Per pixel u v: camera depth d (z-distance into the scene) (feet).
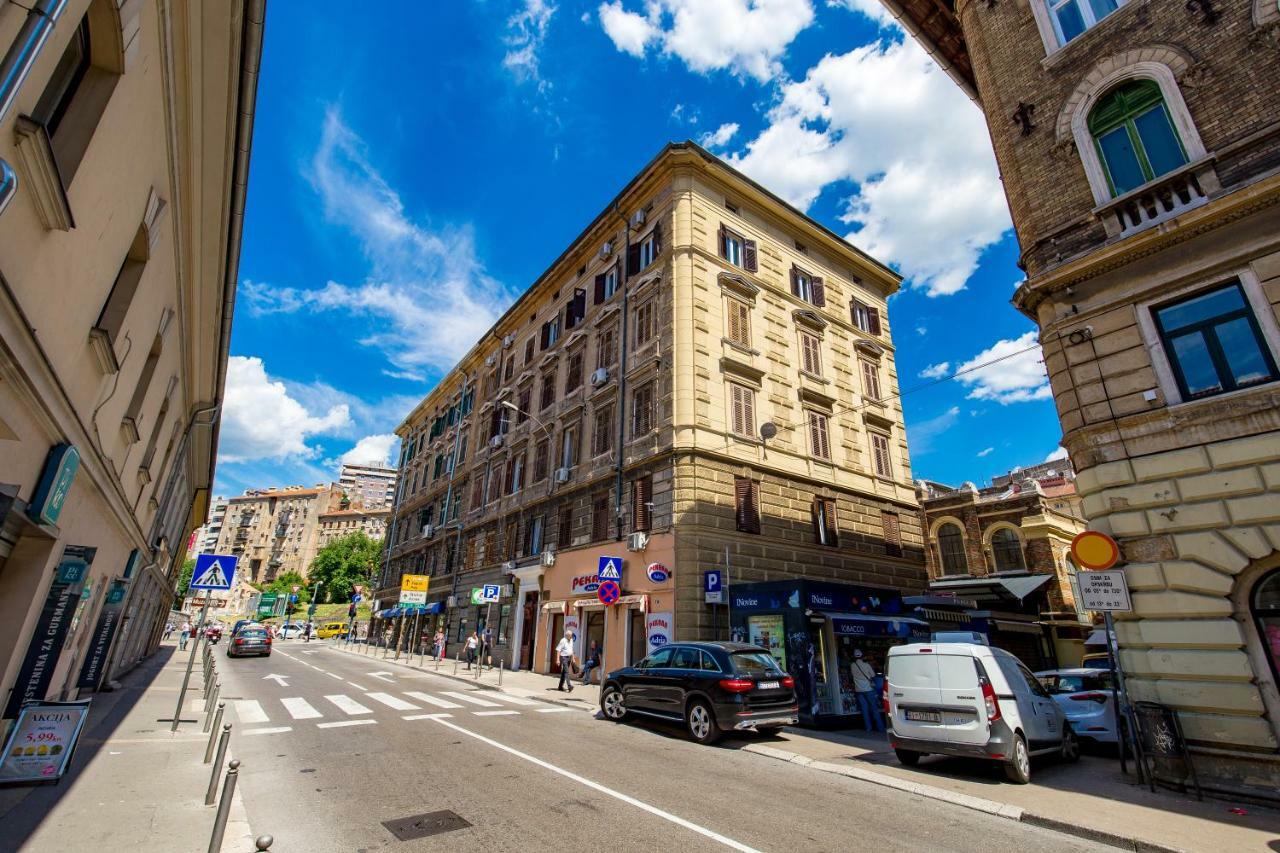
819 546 68.39
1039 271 35.63
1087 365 31.94
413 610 119.65
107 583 36.52
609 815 19.85
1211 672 25.23
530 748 29.89
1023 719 27.84
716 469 62.13
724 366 66.85
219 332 41.52
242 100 24.12
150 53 18.42
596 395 77.00
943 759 30.45
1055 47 38.60
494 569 92.22
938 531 104.99
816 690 42.42
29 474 18.38
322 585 293.64
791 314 78.43
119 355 24.29
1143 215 31.45
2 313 13.38
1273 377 26.27
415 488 149.59
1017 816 21.36
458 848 16.63
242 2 20.15
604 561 62.28
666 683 36.96
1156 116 32.99
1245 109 29.55
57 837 16.17
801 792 23.97
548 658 73.82
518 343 109.29
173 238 27.53
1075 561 29.30
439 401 147.54
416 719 37.32
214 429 63.26
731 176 76.33
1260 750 23.65
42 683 22.61
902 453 85.71
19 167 12.82
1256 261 27.50
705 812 20.54
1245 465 26.11
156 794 20.66
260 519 400.26
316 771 24.52
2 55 10.80
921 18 49.55
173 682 56.49
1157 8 33.88
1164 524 27.71
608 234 86.38
